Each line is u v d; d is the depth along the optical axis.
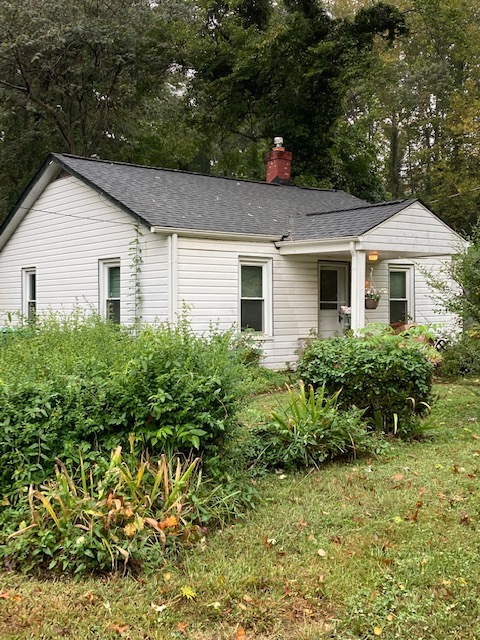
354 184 24.98
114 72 23.19
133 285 11.34
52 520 3.72
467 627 3.05
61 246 13.55
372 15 21.80
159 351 4.40
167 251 10.66
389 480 5.13
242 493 4.55
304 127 22.70
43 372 4.48
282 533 4.07
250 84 23.66
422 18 24.50
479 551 3.81
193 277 10.86
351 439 5.68
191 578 3.48
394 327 12.74
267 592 3.37
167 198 12.06
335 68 22.14
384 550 3.84
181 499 3.92
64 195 13.39
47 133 23.42
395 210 11.39
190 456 4.32
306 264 12.66
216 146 29.28
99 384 4.28
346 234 10.96
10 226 15.34
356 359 6.54
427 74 31.38
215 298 11.20
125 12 21.94
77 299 12.30
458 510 4.45
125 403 4.25
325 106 22.77
